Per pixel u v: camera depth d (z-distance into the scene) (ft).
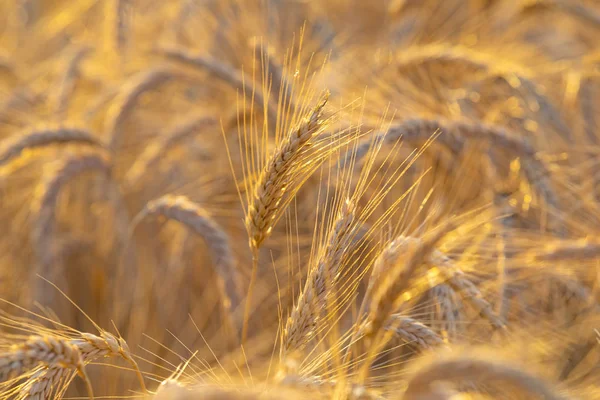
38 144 3.38
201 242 3.43
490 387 2.61
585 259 3.04
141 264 3.45
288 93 3.28
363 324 2.71
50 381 2.67
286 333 2.71
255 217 2.80
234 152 3.58
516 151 3.24
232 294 3.10
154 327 3.38
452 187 3.28
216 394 2.48
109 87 3.89
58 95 3.80
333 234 2.74
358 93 3.49
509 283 3.03
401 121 3.18
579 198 3.26
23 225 3.53
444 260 2.81
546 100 3.44
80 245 3.55
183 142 3.61
